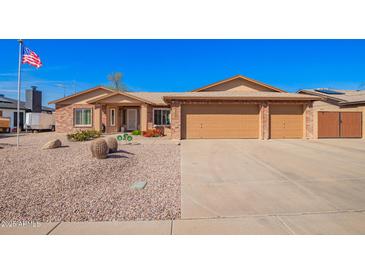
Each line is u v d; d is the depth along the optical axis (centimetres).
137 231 355
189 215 405
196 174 685
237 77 2120
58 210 420
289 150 1158
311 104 1647
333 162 866
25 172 652
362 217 398
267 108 1625
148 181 609
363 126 1755
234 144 1377
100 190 530
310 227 366
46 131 2639
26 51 1202
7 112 2853
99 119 2077
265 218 395
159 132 1894
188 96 1584
